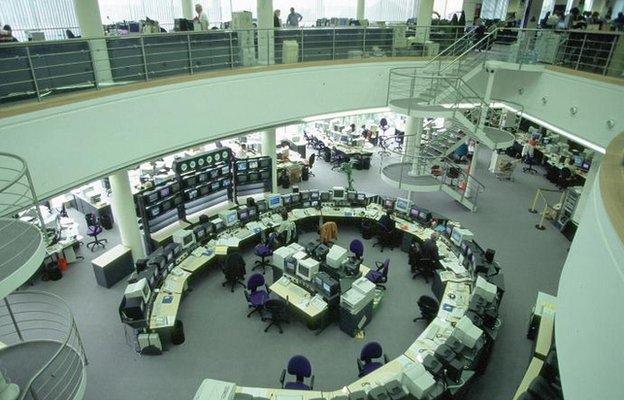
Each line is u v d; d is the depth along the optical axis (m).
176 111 8.09
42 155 5.91
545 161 16.81
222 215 10.91
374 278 9.40
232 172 12.35
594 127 8.80
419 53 12.20
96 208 12.09
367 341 8.26
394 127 21.20
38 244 3.72
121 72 7.54
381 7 20.14
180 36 8.17
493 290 7.83
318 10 19.81
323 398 6.01
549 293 9.55
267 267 10.73
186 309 9.11
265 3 10.24
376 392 5.75
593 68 9.20
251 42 9.55
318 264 8.61
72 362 3.99
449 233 10.41
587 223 3.22
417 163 11.47
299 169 15.72
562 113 9.84
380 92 11.76
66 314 8.79
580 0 16.58
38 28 13.69
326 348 8.09
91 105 6.54
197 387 7.17
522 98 11.40
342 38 10.98
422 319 8.78
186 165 11.02
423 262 9.92
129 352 7.87
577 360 2.53
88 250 11.30
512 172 16.12
